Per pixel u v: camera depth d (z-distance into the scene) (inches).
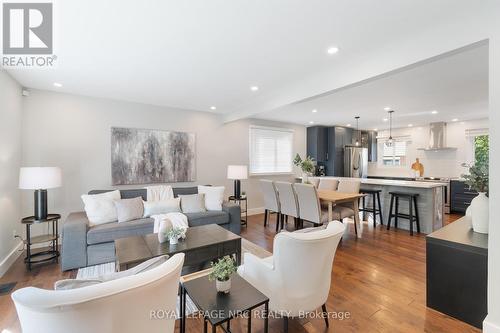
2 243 108.1
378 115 214.7
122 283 35.5
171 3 64.6
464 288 74.0
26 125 134.4
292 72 112.7
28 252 112.7
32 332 33.7
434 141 250.4
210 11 68.0
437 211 170.6
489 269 63.9
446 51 71.1
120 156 161.9
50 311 31.3
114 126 160.1
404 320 75.0
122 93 146.8
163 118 178.7
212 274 59.9
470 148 239.6
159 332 42.6
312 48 89.4
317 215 145.3
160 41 84.8
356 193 166.7
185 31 78.4
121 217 131.5
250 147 227.8
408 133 282.0
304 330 70.6
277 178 248.4
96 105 154.5
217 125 205.5
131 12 68.3
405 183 173.8
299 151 268.4
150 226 130.3
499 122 61.2
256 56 96.6
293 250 60.3
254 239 154.3
